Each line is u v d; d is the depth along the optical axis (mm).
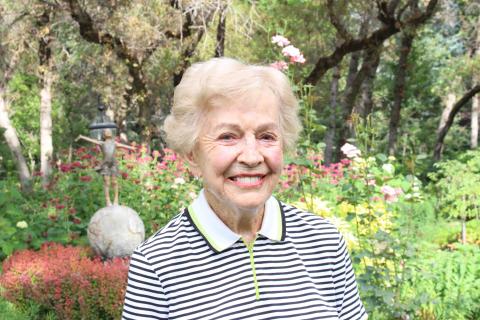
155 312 1430
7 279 5043
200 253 1443
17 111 21469
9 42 13648
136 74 13289
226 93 1391
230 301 1409
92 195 7867
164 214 7188
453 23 20172
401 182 7469
